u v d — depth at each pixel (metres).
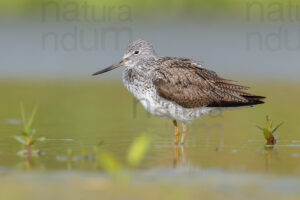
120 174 9.66
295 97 19.58
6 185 9.02
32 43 27.17
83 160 10.94
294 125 15.14
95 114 17.17
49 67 25.05
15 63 25.41
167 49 26.48
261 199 8.28
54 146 12.44
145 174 9.81
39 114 16.94
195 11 29.33
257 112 17.45
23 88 21.38
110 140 13.24
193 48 26.67
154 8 29.20
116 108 18.22
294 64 25.09
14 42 27.25
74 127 15.04
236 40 27.47
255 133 14.32
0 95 19.88
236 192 8.65
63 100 19.33
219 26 28.70
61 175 9.66
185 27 28.72
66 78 23.53
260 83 21.89
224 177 9.59
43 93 20.47
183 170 10.16
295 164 10.57
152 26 28.52
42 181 9.26
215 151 12.05
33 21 28.84
